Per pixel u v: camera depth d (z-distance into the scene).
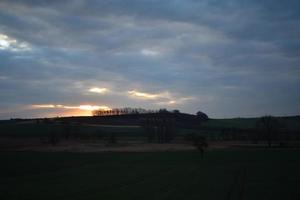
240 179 48.34
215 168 63.19
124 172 58.00
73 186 43.09
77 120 198.12
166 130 144.25
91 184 44.75
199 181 46.72
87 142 136.25
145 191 38.91
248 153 94.06
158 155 92.19
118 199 34.19
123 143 134.62
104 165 69.38
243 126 180.75
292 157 82.12
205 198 34.22
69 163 72.81
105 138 150.12
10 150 104.94
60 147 115.62
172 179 48.94
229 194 36.50
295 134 137.75
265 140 130.88
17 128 168.88
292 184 42.91
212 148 112.50
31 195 36.88
